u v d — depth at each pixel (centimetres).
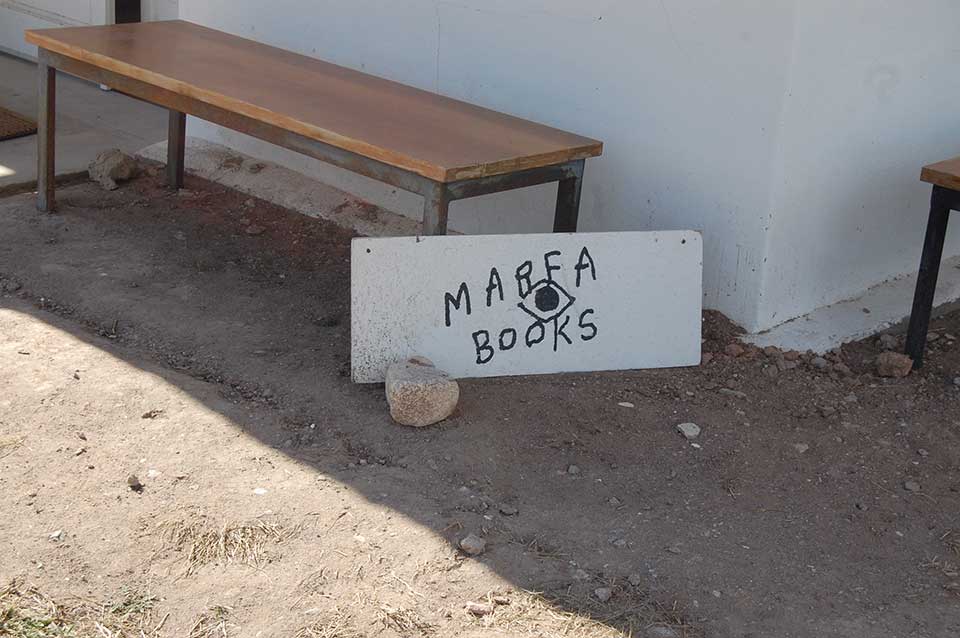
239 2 623
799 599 313
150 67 491
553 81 496
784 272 457
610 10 468
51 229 540
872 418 411
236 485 346
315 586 305
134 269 503
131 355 423
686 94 452
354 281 394
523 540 330
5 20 846
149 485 344
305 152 438
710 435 392
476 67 524
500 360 415
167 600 298
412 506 341
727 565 325
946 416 413
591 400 407
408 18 545
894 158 486
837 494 365
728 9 431
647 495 357
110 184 596
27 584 300
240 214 577
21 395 388
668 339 432
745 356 443
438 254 400
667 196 470
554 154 422
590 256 418
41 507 331
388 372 391
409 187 404
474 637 290
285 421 385
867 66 452
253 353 432
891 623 306
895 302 494
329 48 588
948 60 490
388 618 294
